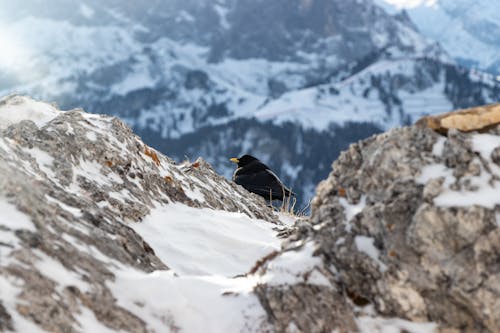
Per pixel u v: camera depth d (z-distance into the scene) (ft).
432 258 12.12
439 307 12.16
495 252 11.85
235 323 12.50
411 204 12.69
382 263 12.59
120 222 15.67
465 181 12.51
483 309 11.72
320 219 13.96
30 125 20.02
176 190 24.07
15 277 10.77
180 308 12.46
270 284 12.87
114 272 12.73
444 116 13.58
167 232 19.22
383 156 13.46
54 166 18.92
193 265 17.19
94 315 11.32
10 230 11.77
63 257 12.04
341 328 12.27
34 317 10.32
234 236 20.11
